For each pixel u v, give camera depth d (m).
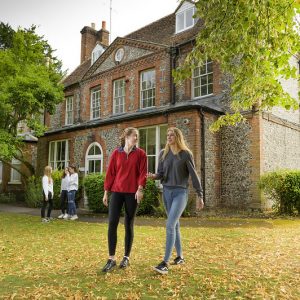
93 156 16.22
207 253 5.21
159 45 15.81
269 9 3.89
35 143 22.11
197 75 14.60
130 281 3.70
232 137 12.62
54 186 15.16
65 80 23.56
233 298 3.21
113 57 18.59
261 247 5.69
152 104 16.25
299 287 3.55
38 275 4.10
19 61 15.99
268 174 11.21
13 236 7.34
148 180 12.09
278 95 4.70
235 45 4.03
